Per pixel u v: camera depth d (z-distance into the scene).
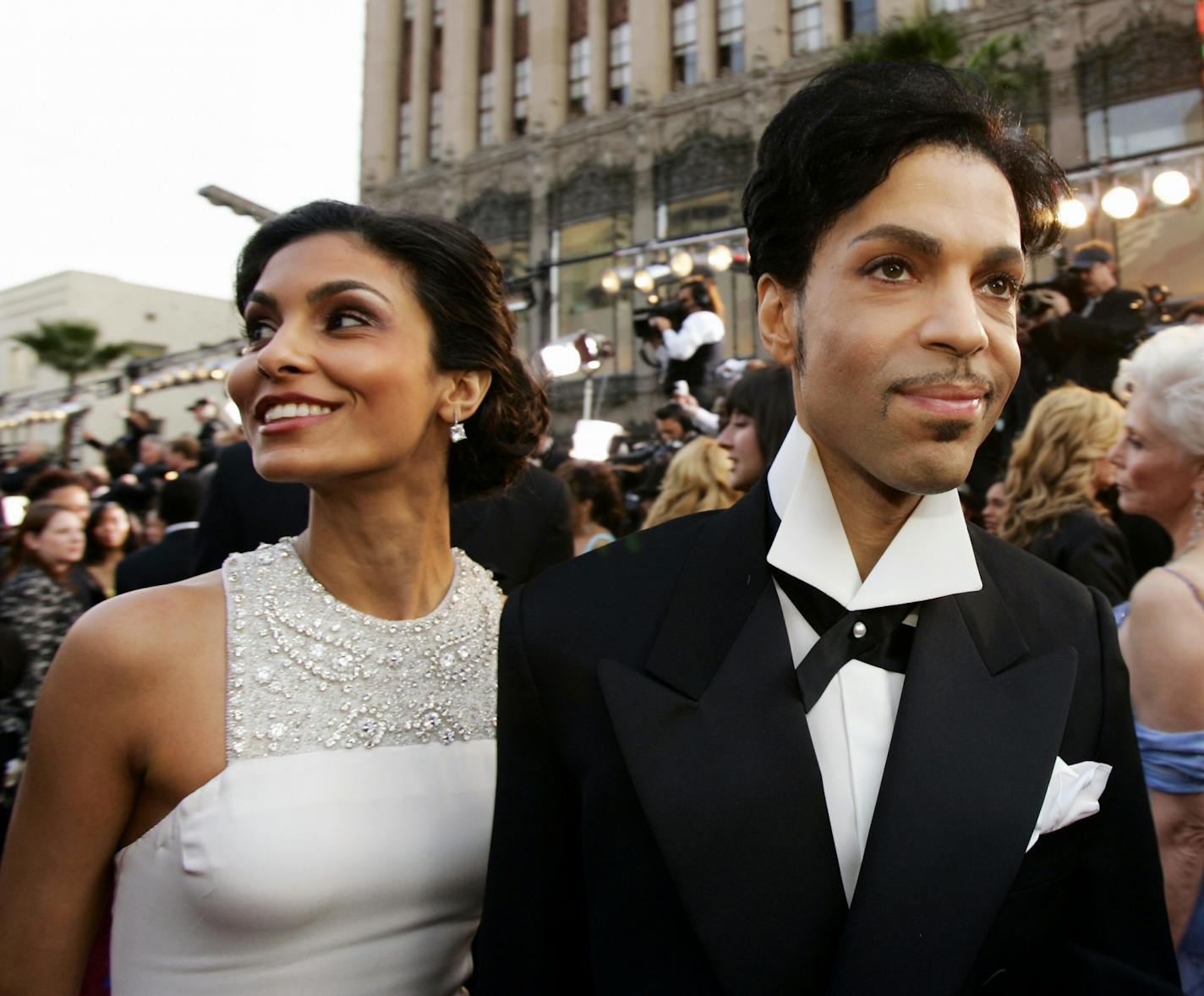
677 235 16.77
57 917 1.01
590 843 0.84
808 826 0.78
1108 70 12.95
